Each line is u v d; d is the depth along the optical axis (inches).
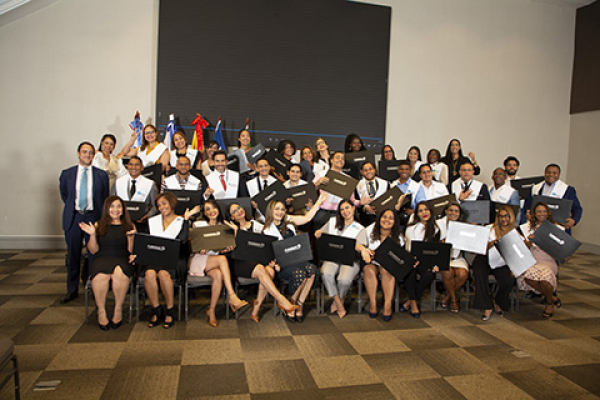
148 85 240.5
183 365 104.0
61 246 241.0
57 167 235.6
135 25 237.9
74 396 88.2
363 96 267.6
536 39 295.9
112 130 238.2
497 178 195.0
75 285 153.3
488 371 105.1
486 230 145.6
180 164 170.1
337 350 115.7
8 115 229.0
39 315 136.6
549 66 299.3
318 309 145.4
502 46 289.9
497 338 127.7
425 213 152.6
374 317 144.0
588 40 290.0
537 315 151.3
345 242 136.6
